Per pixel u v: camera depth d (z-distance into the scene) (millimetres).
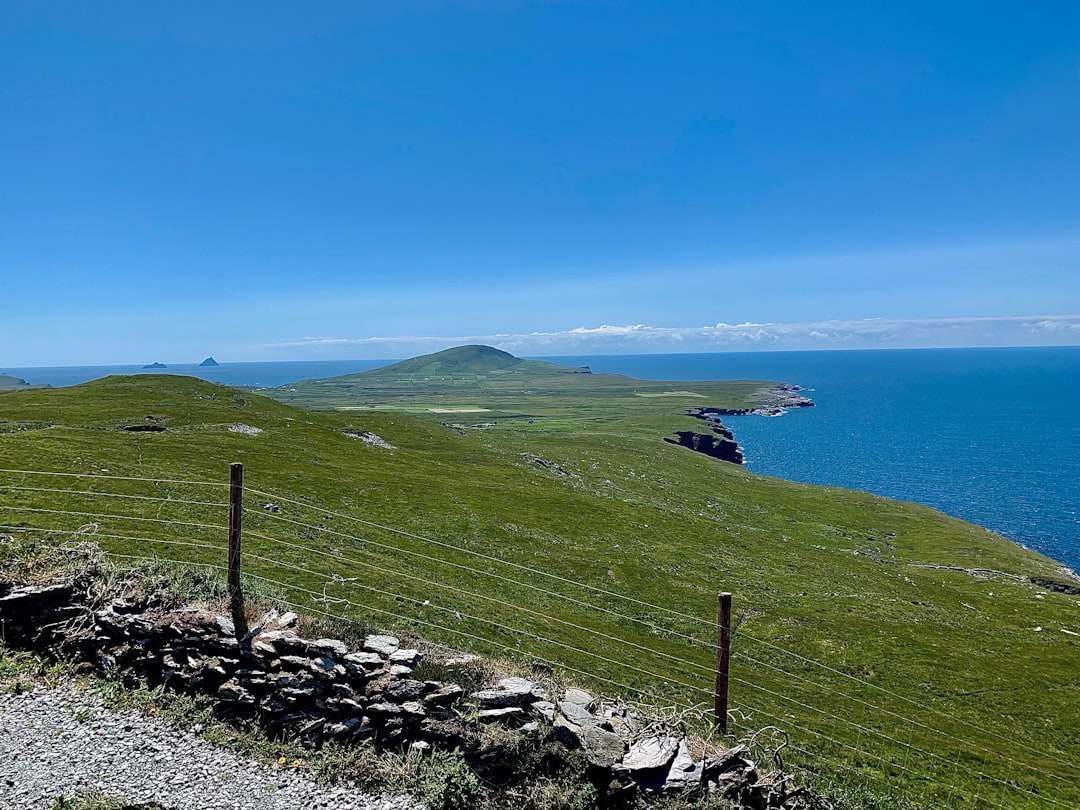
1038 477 194500
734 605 54312
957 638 54812
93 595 16172
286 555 32562
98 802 11164
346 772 13141
